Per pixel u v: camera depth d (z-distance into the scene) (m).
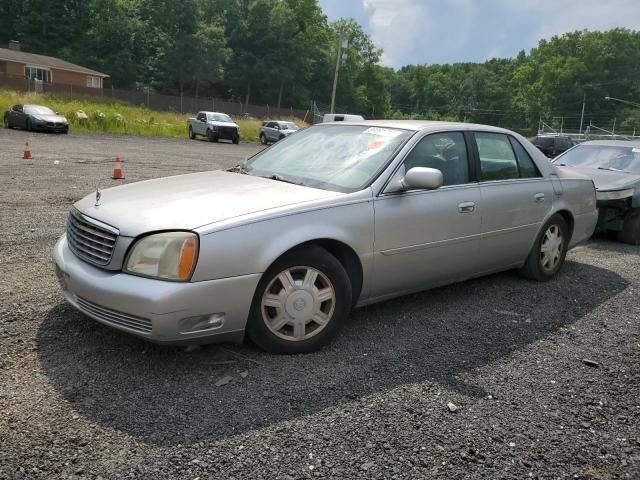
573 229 6.04
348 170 4.29
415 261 4.35
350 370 3.59
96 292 3.32
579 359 3.99
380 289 4.22
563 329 4.55
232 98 93.38
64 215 8.02
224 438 2.79
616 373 3.79
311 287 3.74
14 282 4.83
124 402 3.05
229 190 3.97
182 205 3.62
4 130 28.69
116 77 79.81
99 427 2.81
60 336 3.80
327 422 2.98
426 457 2.74
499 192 5.00
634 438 3.02
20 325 3.94
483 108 127.56
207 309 3.30
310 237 3.65
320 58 97.62
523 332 4.43
